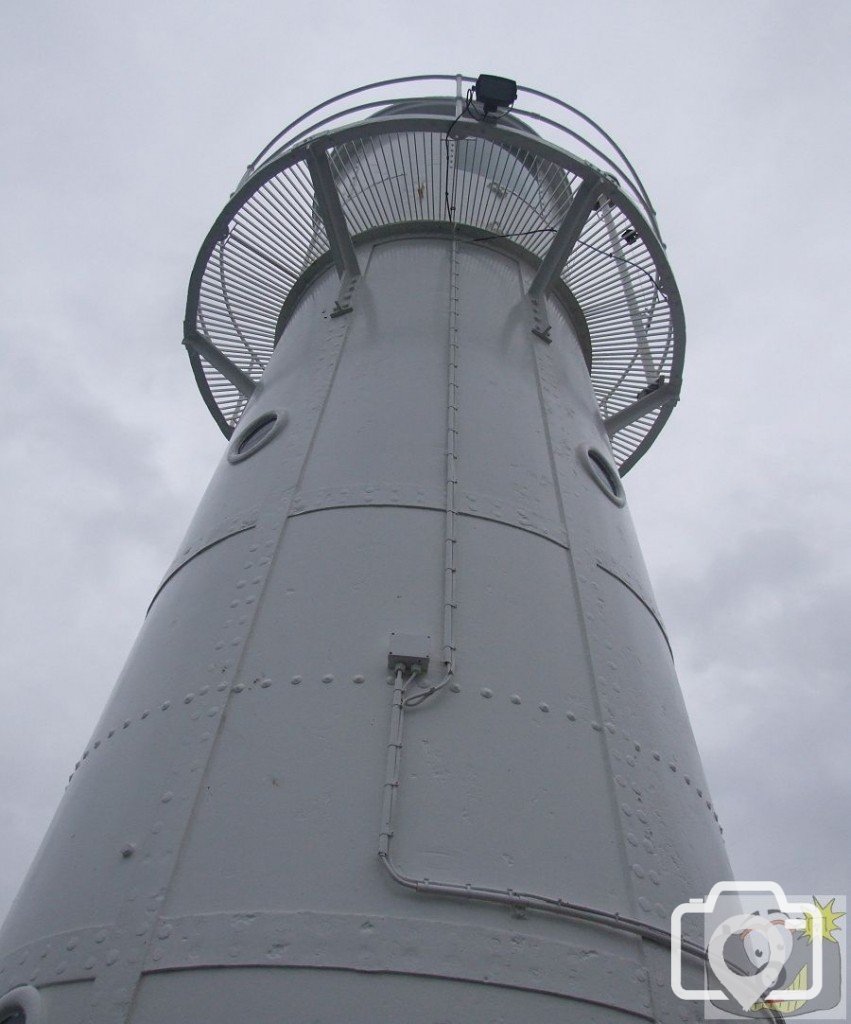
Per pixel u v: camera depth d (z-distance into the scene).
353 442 6.06
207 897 3.60
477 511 5.57
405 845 3.75
